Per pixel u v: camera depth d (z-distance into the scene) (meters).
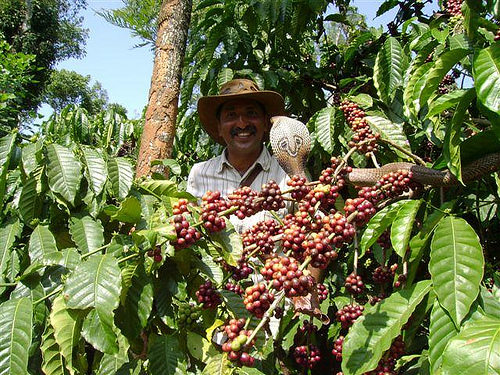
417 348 1.84
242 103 2.77
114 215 1.60
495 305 1.28
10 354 1.26
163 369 1.47
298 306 1.28
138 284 1.47
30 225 1.93
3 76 7.12
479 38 2.12
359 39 3.25
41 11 17.95
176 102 3.07
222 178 2.83
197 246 1.70
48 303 1.60
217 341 2.09
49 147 1.86
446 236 1.35
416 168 1.61
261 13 3.26
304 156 1.64
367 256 2.63
